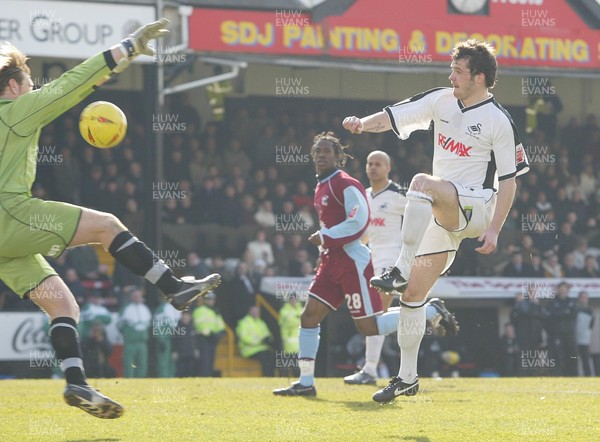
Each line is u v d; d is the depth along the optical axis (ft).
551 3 138.10
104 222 43.93
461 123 52.65
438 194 51.03
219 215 147.74
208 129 155.74
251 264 139.85
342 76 164.35
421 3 133.69
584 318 144.66
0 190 43.14
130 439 43.80
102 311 121.90
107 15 120.37
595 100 179.01
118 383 76.69
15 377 119.34
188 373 124.67
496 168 52.70
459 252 150.10
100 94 155.94
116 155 146.61
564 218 162.71
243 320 131.34
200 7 127.24
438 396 64.69
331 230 67.77
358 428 47.16
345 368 137.18
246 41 128.98
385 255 82.12
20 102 43.52
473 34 135.03
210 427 47.83
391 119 54.39
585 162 173.17
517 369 139.64
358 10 131.95
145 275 44.57
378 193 82.53
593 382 78.74
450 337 143.02
